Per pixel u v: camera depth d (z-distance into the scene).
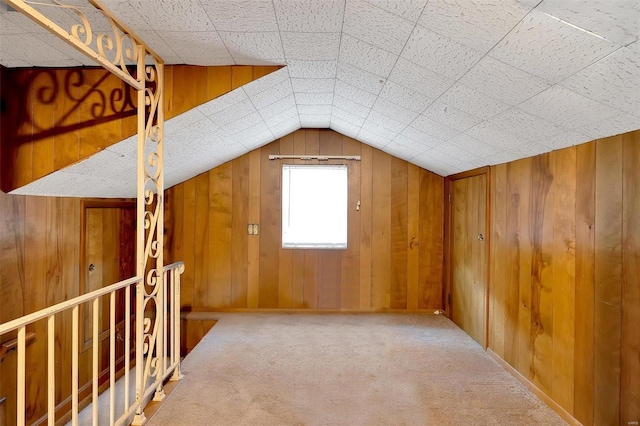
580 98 1.40
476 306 3.06
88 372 2.77
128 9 1.45
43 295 2.32
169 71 2.08
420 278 3.84
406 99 2.17
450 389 2.25
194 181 3.79
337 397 2.15
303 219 3.88
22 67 2.00
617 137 1.57
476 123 2.10
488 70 1.48
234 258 3.81
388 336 3.16
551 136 1.85
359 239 3.83
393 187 3.83
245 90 2.17
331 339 3.08
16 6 1.06
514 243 2.46
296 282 3.83
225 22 1.55
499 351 2.65
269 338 3.09
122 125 2.02
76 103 2.02
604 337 1.65
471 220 3.17
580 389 1.81
